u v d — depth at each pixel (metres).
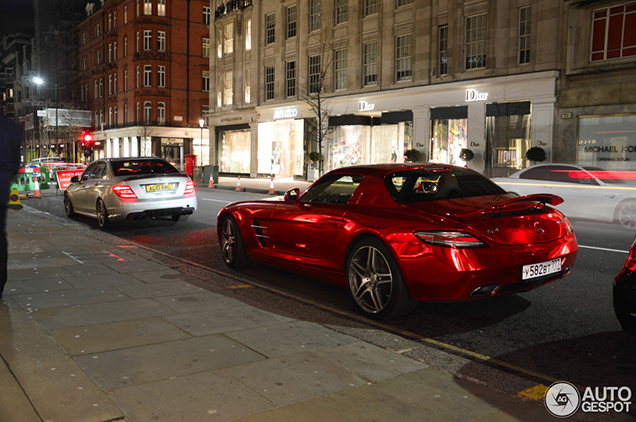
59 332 4.00
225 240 7.05
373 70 27.00
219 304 4.98
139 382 3.12
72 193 12.25
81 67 66.44
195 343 3.84
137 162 11.32
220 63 39.75
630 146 17.97
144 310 4.69
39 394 2.91
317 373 3.37
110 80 57.94
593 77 18.80
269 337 4.05
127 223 11.78
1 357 3.45
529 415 2.92
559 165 12.19
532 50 20.42
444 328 4.61
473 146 22.28
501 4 21.23
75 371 3.25
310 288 6.05
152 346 3.75
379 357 3.73
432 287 4.27
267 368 3.41
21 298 4.99
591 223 11.65
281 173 33.75
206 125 54.22
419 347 4.09
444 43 23.61
